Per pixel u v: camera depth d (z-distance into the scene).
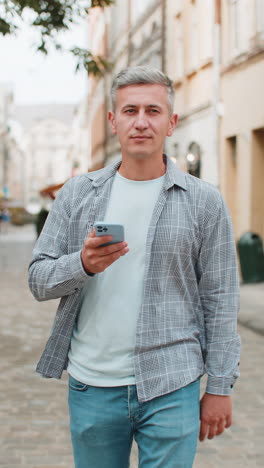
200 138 15.59
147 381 2.02
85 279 1.98
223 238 2.12
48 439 4.17
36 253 2.14
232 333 2.11
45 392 5.28
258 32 12.45
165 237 2.05
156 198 2.10
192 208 2.09
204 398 2.12
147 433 2.05
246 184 13.31
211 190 2.13
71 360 2.14
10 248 27.70
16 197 99.75
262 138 13.04
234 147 14.44
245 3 13.06
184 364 2.04
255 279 11.57
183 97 16.95
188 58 16.45
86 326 2.10
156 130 2.06
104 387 2.07
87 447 2.13
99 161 35.59
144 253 2.06
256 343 7.13
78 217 2.13
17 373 5.89
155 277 2.05
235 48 13.85
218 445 4.10
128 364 2.05
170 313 2.05
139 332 2.03
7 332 7.97
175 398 2.02
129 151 2.07
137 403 2.05
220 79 14.36
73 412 2.13
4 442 4.10
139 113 2.05
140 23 22.19
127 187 2.12
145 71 2.07
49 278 2.03
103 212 2.11
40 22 8.11
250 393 5.23
